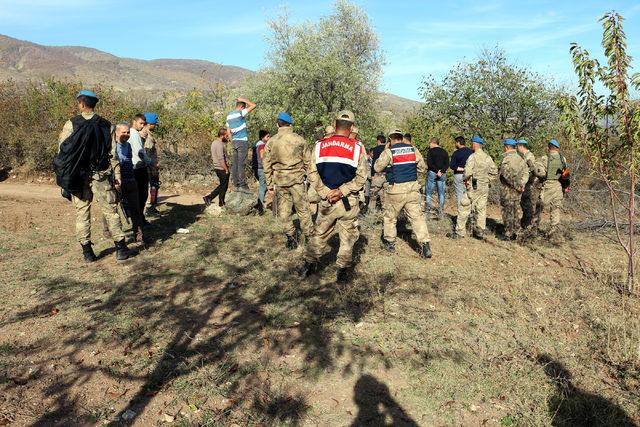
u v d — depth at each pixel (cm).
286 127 609
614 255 724
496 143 1258
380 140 932
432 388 340
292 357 375
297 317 443
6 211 830
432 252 688
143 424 292
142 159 694
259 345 391
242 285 518
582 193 1036
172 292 491
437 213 964
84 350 372
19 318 421
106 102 1362
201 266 572
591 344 418
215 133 1398
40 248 629
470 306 489
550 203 784
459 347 398
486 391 341
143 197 723
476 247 738
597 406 329
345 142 492
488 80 1278
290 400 322
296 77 1650
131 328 409
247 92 1709
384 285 534
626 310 493
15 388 321
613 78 518
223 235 709
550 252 732
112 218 563
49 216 814
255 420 300
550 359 388
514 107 1283
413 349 392
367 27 2034
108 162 554
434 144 958
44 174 1241
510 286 558
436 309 480
